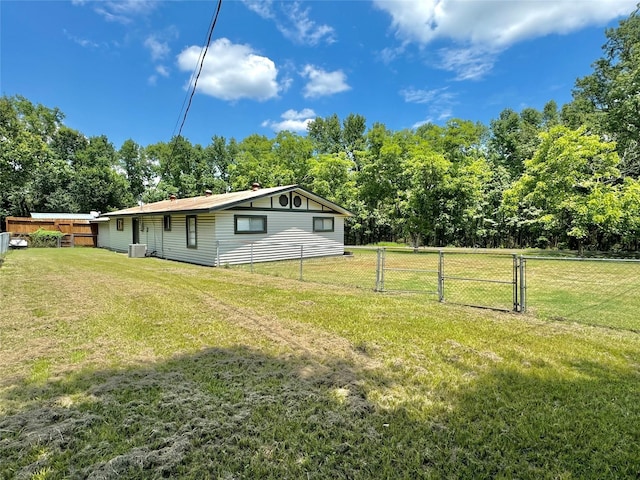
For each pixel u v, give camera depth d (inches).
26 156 1005.8
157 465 77.9
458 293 281.7
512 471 76.6
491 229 932.6
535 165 649.6
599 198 583.5
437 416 98.3
